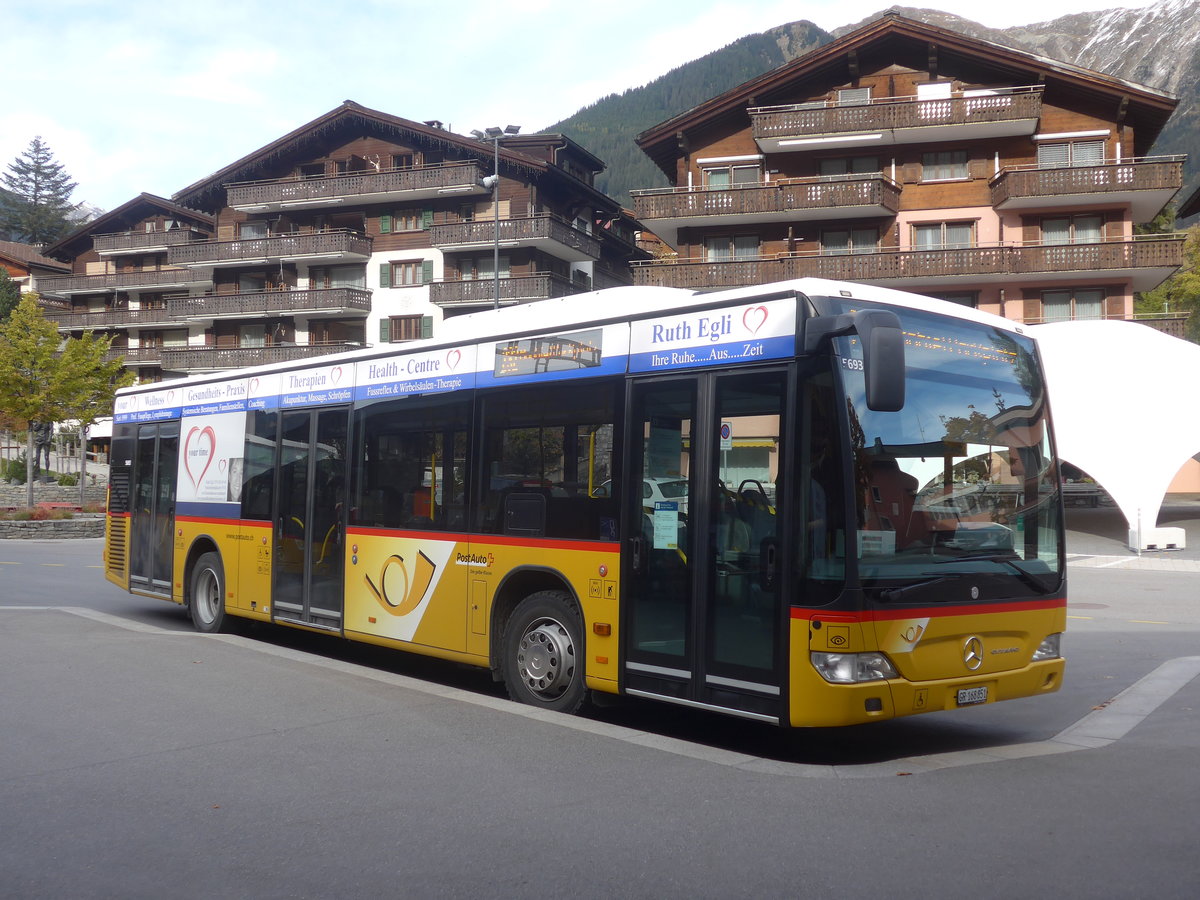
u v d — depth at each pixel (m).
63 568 24.22
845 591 6.66
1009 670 7.50
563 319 8.93
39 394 43.09
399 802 6.02
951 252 41.75
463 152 56.97
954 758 7.25
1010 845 5.21
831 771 6.74
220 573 13.34
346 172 59.94
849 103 44.38
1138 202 41.97
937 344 7.55
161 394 15.07
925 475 7.20
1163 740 7.83
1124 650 12.79
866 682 6.69
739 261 43.34
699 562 7.50
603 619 8.20
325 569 11.36
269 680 9.91
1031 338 8.30
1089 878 4.74
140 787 6.38
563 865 4.98
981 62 43.31
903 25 43.47
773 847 5.21
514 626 9.01
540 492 8.86
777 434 7.09
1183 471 58.94
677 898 4.57
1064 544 8.06
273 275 63.66
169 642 12.36
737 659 7.20
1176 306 58.78
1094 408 31.50
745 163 45.78
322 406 11.66
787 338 7.12
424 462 10.15
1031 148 43.16
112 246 76.38
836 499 6.77
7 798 6.18
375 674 10.36
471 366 9.74
